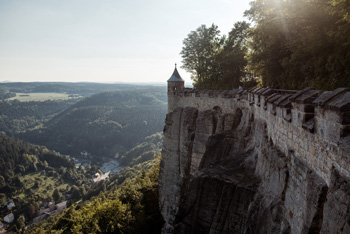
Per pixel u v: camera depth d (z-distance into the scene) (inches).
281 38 1172.5
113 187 5002.5
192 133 1696.6
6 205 7032.5
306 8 1002.1
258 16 1317.7
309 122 470.6
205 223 876.0
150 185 2519.7
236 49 2175.2
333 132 382.0
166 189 1921.8
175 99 1945.1
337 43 901.8
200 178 911.7
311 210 430.6
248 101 1145.4
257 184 780.6
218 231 809.5
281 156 612.4
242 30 2239.2
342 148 355.6
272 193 638.5
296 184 517.3
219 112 1501.0
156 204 2293.3
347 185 340.5
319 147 427.5
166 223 1859.0
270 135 744.3
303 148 494.9
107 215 2016.5
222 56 2209.6
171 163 1908.2
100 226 1962.4
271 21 1154.0
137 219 2026.3
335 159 377.1
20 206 6909.5
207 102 1612.9
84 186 7819.9
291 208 532.4
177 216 946.7
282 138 625.9
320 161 424.8
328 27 950.4
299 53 1028.5
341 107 358.9
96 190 6151.6
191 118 1723.7
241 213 778.2
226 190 829.8
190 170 1676.9
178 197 1754.4
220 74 2237.9
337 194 357.1
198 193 911.0
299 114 511.2
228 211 808.9
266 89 881.5
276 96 705.0
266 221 618.8
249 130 1080.8
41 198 7327.8
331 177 382.6
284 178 573.3
